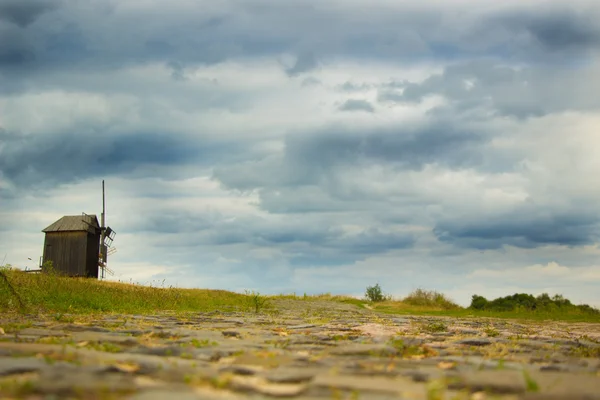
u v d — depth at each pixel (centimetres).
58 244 4291
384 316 2467
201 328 1227
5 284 1800
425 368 672
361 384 554
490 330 1436
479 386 552
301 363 687
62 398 450
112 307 1925
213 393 496
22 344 804
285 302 3512
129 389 489
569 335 1395
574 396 500
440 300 3922
